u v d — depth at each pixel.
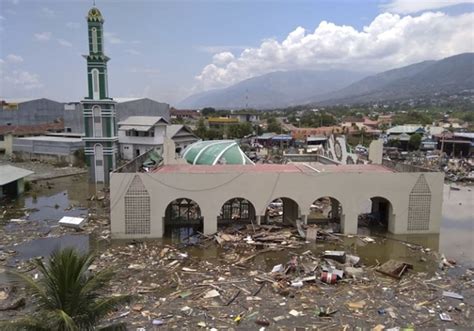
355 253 24.62
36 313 10.29
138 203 26.41
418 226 28.28
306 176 27.27
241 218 30.48
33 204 37.19
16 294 18.09
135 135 59.19
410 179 27.75
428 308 17.28
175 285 19.52
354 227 28.06
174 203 30.66
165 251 24.28
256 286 19.45
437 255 24.36
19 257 23.25
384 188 27.75
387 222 29.73
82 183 47.25
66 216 32.66
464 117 134.38
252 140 88.25
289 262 22.14
